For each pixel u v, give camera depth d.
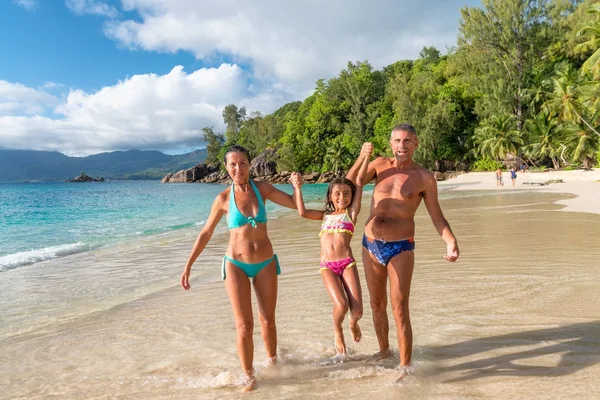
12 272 8.97
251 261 3.75
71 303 6.52
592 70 35.25
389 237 3.65
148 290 7.12
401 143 3.74
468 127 66.50
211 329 4.96
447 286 6.13
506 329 4.40
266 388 3.42
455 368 3.59
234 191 3.85
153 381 3.67
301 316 5.20
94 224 18.95
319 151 86.38
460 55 63.75
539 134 53.81
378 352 4.02
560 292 5.57
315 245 10.65
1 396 3.54
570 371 3.41
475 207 18.28
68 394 3.52
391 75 94.56
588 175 37.88
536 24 57.47
